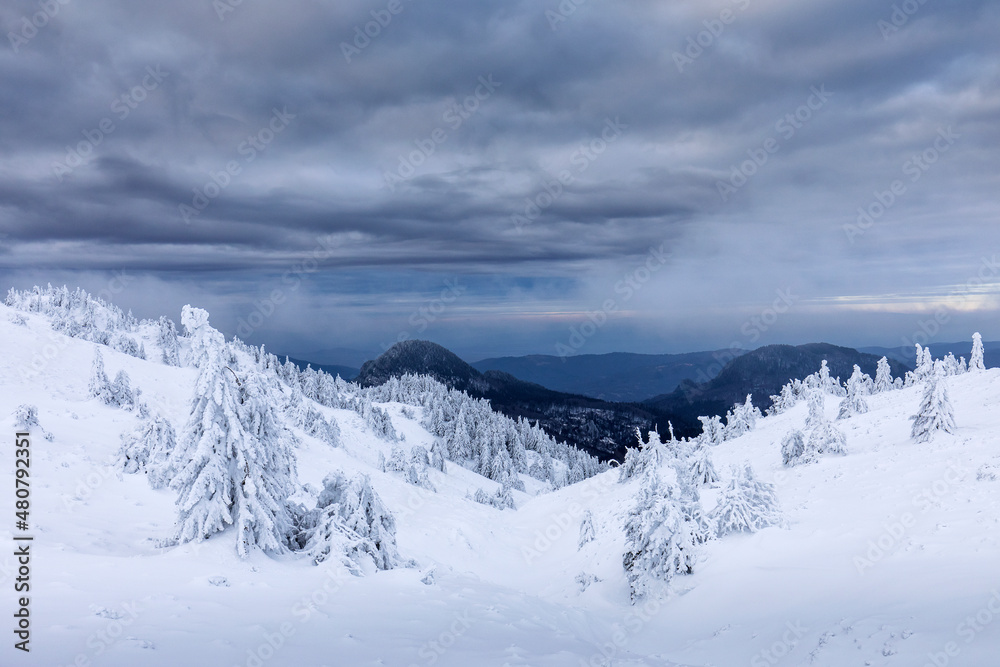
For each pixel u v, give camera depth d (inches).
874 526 738.2
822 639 442.3
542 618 546.0
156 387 2603.3
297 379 4003.4
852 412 2010.3
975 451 979.9
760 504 838.5
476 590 594.2
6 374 2153.1
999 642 346.3
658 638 614.9
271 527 546.3
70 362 2566.4
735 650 499.2
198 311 535.8
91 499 774.5
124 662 273.9
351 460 2277.3
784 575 663.1
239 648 323.3
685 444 2677.2
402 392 5777.6
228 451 535.2
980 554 555.2
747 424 2503.7
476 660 356.5
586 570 1055.6
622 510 1357.0
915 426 1223.5
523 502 2982.3
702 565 773.9
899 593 512.7
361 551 601.9
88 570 425.1
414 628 414.3
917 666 345.7
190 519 524.7
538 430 5723.4
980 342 2255.2
